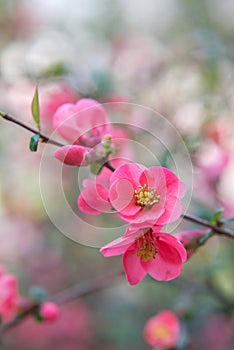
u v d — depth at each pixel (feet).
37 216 3.68
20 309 2.39
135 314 3.59
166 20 4.23
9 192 3.59
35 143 1.94
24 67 2.78
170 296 3.45
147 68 3.26
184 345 2.52
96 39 3.87
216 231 2.05
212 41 3.14
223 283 2.84
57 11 4.17
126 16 4.23
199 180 2.65
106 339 3.64
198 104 2.96
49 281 3.69
